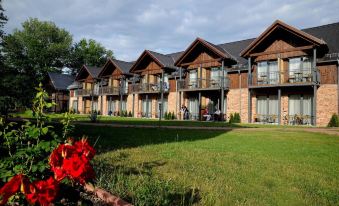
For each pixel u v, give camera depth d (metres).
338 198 4.64
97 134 11.95
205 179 5.18
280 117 22.52
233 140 10.87
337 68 20.12
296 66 22.09
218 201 4.03
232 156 7.59
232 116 23.77
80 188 3.10
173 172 5.61
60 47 62.25
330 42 21.91
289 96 22.47
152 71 32.84
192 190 4.43
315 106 20.12
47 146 3.13
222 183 5.05
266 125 19.28
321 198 4.62
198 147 9.02
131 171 5.48
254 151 8.47
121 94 35.91
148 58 32.94
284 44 22.48
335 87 20.11
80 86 45.72
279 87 22.05
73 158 2.01
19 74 11.16
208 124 19.55
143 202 3.52
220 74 26.83
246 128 16.23
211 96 27.72
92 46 72.19
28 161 3.21
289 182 5.38
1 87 9.80
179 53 34.53
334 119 19.16
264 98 23.78
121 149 8.26
